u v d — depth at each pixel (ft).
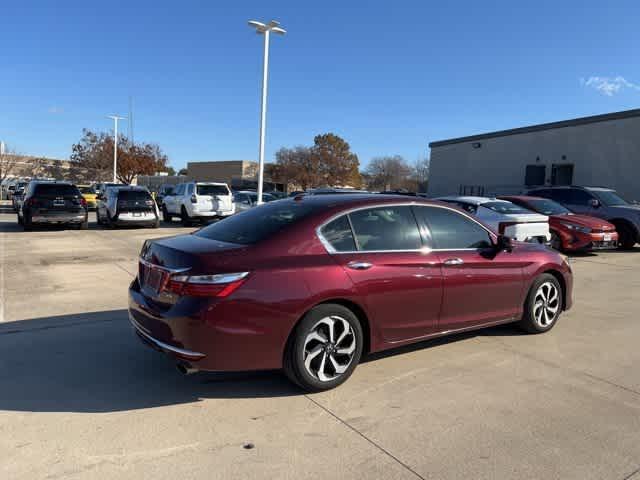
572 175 86.22
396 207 14.94
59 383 13.50
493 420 11.85
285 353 12.66
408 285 14.26
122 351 15.98
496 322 17.02
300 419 11.75
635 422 11.87
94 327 18.42
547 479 9.55
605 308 23.11
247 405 12.44
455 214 16.14
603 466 10.02
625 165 78.02
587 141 83.71
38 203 54.03
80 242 44.68
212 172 247.70
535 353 16.57
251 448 10.45
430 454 10.34
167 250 12.89
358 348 13.65
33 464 9.69
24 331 17.84
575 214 45.29
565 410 12.44
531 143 94.07
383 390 13.46
